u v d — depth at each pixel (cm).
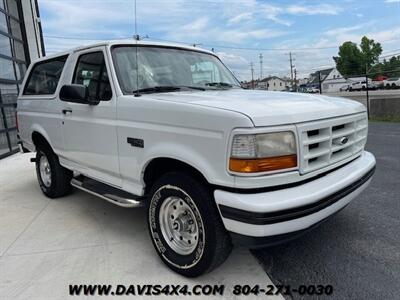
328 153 289
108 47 371
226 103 278
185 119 279
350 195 304
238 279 300
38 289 292
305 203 254
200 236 282
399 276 297
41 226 423
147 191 343
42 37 1416
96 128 376
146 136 314
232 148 250
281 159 254
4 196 556
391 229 385
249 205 244
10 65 1094
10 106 1042
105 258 339
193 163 274
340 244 354
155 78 371
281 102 289
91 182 423
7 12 1127
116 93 348
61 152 461
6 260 341
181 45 430
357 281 292
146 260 334
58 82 453
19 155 970
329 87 4097
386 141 964
